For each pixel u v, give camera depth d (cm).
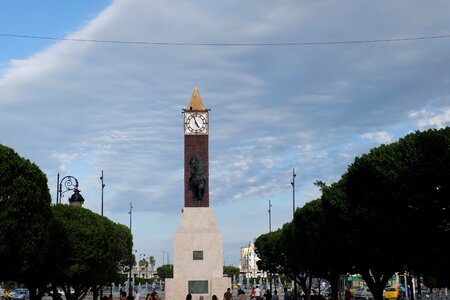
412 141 5428
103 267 7369
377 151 5725
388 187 5509
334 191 6812
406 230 5519
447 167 5050
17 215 4862
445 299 7181
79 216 6725
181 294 7206
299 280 10644
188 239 7381
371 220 5831
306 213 7794
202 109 7881
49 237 5569
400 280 13212
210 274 7300
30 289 6231
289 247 9281
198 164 7656
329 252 7288
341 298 10325
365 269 6731
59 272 6331
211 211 7556
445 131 5309
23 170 5019
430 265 5244
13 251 4897
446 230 5341
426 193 5209
